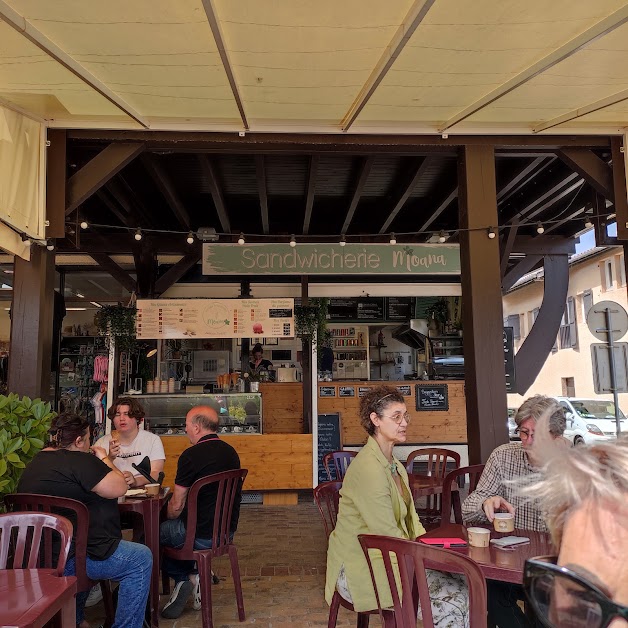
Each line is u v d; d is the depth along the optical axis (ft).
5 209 12.65
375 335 40.57
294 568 15.26
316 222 27.02
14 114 13.24
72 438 9.98
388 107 13.51
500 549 7.55
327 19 9.53
